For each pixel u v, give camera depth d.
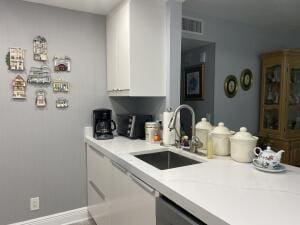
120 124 2.45
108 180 1.83
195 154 1.63
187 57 3.36
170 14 2.02
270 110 3.23
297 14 2.76
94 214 2.22
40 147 2.18
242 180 1.13
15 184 2.10
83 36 2.31
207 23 2.78
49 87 2.18
